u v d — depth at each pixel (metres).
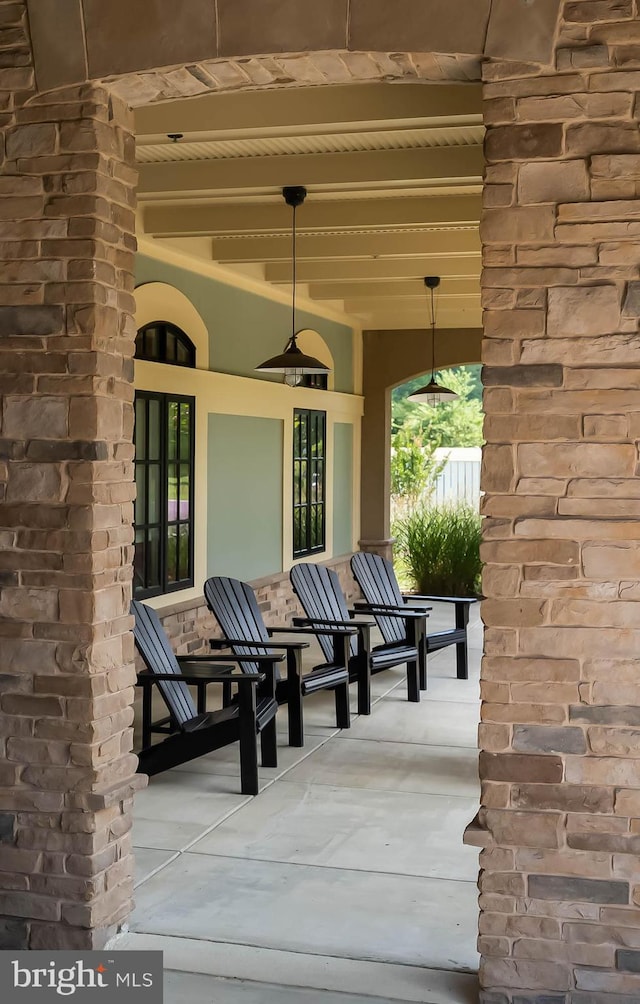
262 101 4.96
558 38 3.00
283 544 10.48
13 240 3.41
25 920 3.44
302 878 4.14
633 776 3.03
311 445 11.36
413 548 13.08
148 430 7.76
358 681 6.98
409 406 24.08
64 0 3.30
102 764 3.45
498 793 3.10
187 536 8.45
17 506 3.42
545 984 3.10
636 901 3.04
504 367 3.06
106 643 3.47
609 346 3.01
